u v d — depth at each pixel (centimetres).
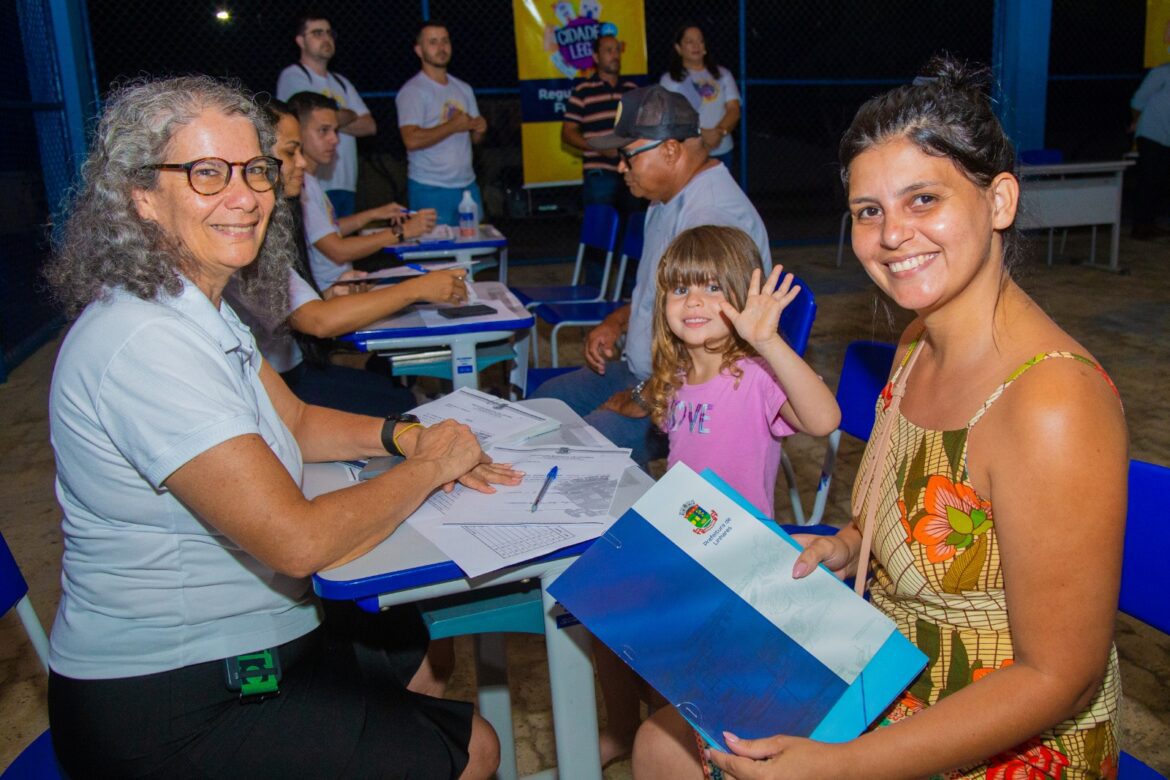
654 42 901
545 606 153
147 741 130
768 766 102
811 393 177
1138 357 506
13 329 586
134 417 121
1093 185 713
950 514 115
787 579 117
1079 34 1047
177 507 128
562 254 885
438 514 147
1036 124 916
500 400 200
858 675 107
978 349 115
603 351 299
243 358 144
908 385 130
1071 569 100
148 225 133
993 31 909
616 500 150
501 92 838
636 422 256
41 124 640
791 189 1044
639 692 200
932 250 111
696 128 284
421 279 286
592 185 661
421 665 195
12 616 288
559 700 158
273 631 138
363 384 311
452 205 615
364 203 830
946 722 102
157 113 132
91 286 130
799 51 998
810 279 754
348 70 819
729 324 197
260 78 814
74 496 130
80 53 693
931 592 118
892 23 993
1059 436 101
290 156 285
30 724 237
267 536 123
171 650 132
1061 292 662
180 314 130
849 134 116
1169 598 131
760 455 200
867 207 115
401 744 137
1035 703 101
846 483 363
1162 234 883
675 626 116
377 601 132
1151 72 824
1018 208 115
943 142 107
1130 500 134
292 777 133
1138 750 206
